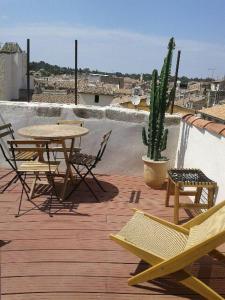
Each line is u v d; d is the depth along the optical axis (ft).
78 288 8.49
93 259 9.77
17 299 8.04
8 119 17.57
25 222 11.97
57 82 122.72
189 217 13.01
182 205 12.00
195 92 154.20
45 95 96.22
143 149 17.52
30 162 13.83
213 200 12.21
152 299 8.23
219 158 11.98
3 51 91.86
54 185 14.65
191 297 8.34
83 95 107.55
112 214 12.98
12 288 8.40
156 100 15.25
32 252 10.00
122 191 15.48
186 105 127.85
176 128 17.19
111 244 10.64
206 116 66.28
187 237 9.44
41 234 11.12
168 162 16.58
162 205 14.11
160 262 8.50
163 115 15.33
